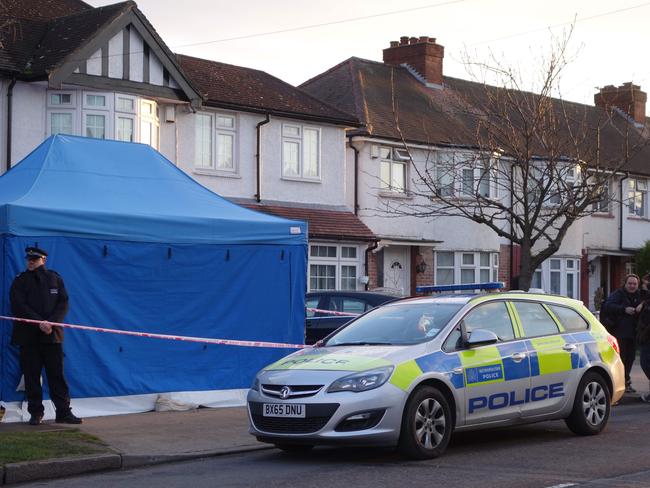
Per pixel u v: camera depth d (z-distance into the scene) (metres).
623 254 36.91
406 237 29.55
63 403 11.79
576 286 35.25
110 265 12.72
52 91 22.38
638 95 40.47
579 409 11.59
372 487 8.62
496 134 24.81
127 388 12.86
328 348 10.63
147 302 13.03
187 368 13.41
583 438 11.61
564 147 25.89
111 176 13.87
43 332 11.50
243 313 13.88
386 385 9.61
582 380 11.66
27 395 11.63
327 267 27.08
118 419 12.41
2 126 21.72
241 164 25.97
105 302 12.68
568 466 9.66
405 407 9.73
